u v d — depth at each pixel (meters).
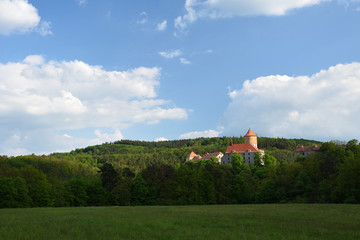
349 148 125.06
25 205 72.75
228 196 89.56
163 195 85.38
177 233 20.06
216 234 19.88
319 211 38.12
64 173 132.62
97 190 85.62
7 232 19.27
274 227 23.45
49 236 18.30
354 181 68.44
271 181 89.38
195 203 83.25
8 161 126.69
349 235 19.62
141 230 21.33
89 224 24.28
